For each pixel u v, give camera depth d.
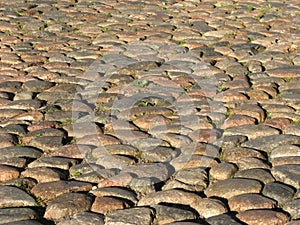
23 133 2.19
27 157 1.99
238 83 2.65
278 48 3.16
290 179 1.79
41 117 2.33
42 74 2.82
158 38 3.40
